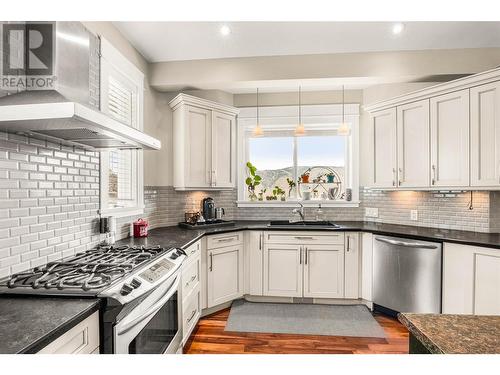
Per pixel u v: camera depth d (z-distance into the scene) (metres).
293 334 2.40
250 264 3.06
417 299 2.45
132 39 2.57
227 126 3.33
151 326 1.45
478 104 2.29
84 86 1.71
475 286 2.12
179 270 1.82
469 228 2.67
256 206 3.67
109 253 1.78
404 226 3.04
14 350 0.76
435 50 2.76
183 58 2.92
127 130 1.50
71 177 1.80
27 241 1.46
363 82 2.96
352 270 2.93
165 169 3.19
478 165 2.29
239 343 2.27
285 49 2.79
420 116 2.67
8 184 1.35
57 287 1.17
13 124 1.21
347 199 3.56
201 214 3.41
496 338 0.75
